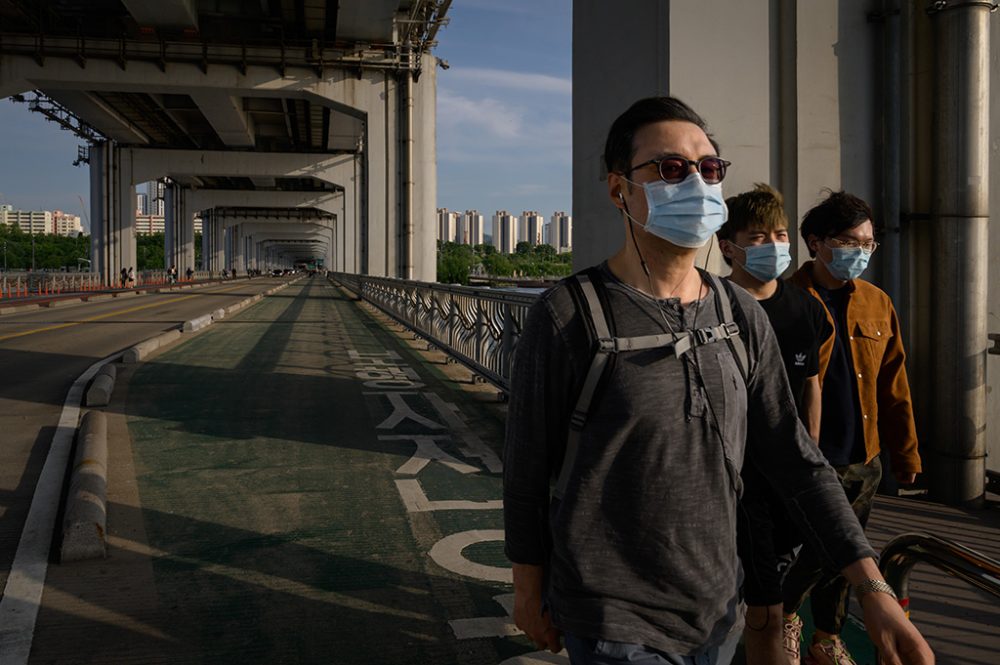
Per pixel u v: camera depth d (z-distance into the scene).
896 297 5.16
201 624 3.03
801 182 5.04
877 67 5.15
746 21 5.02
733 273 2.45
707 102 4.97
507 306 7.48
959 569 1.52
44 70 32.12
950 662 2.73
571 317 1.47
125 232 56.28
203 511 4.44
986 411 5.02
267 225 119.69
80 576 3.50
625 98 5.37
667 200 1.47
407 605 3.22
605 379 1.43
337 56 33.44
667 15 4.91
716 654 1.52
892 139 5.09
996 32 5.12
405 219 34.00
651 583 1.42
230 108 44.88
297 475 5.21
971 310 4.70
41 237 147.00
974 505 4.74
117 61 32.59
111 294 39.19
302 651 2.82
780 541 2.15
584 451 1.44
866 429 2.55
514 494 1.53
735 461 1.49
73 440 6.24
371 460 5.62
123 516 4.35
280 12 33.09
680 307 1.50
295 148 62.50
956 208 4.70
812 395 2.38
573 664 1.47
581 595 1.43
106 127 51.56
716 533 1.46
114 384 8.93
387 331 17.45
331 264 118.38
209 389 8.66
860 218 2.55
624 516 1.42
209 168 57.69
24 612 3.12
